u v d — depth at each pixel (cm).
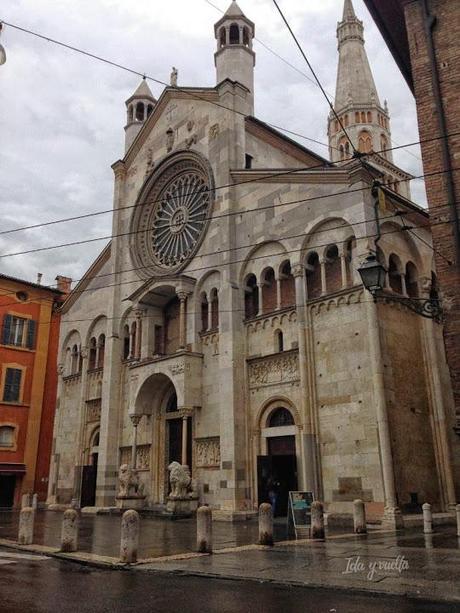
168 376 3322
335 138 7038
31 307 5116
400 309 2673
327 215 2800
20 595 1090
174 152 3884
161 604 1006
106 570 1443
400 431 2425
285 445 2794
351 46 7219
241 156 3484
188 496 3020
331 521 2414
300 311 2780
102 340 4222
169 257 3781
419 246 2902
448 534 2000
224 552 1656
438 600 1019
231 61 3834
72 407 4341
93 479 3862
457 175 1570
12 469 4644
